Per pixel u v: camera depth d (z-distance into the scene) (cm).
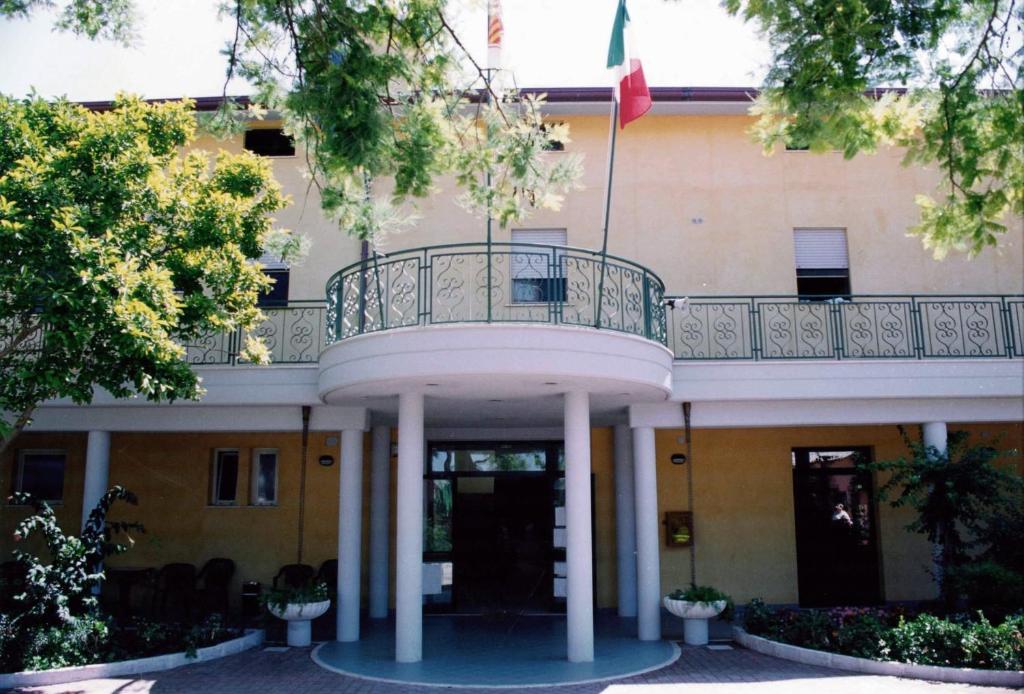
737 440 1405
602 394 1077
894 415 1162
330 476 1392
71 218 774
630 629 1188
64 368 804
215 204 987
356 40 727
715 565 1370
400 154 781
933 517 1072
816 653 946
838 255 1407
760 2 715
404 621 977
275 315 1346
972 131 797
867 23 696
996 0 746
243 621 1216
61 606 933
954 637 895
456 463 1409
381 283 1239
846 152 801
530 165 812
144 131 977
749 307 1276
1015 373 1152
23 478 1422
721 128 1429
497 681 875
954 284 1391
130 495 1062
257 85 777
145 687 859
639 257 1380
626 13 1059
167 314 857
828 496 1415
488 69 796
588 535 989
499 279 1336
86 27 794
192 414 1170
